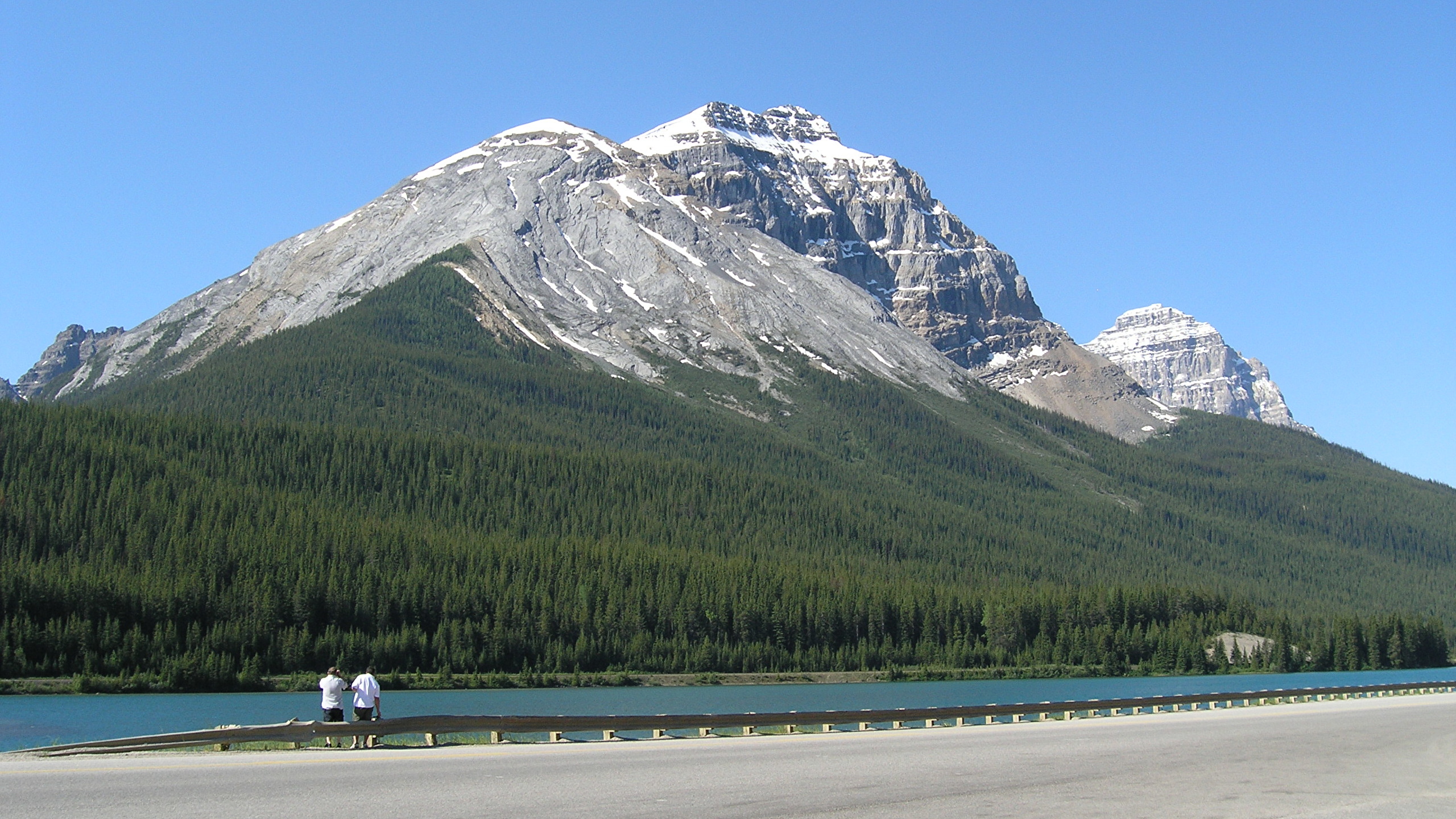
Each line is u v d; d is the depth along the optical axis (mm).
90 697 144000
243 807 40156
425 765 52625
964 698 151125
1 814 38562
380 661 170500
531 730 64812
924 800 44562
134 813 38750
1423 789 51812
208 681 154750
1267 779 53875
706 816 39875
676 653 190875
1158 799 46344
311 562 181125
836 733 77188
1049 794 46875
